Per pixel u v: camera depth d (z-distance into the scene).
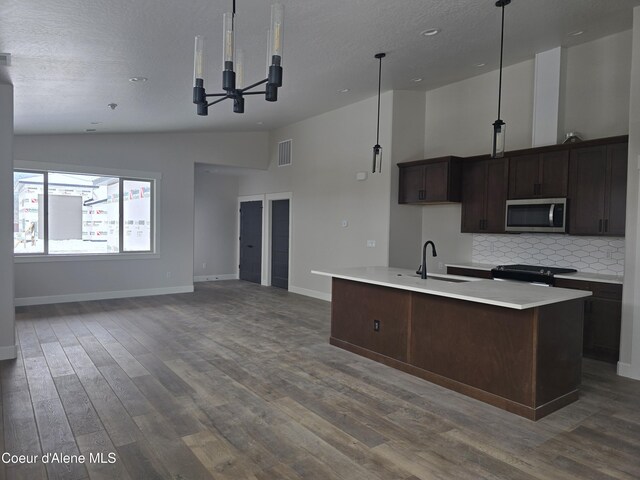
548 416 2.98
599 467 2.35
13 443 2.53
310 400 3.20
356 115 6.71
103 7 2.69
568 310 3.15
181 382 3.51
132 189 7.52
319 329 5.30
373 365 3.99
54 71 3.72
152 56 3.57
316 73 5.05
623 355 3.80
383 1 3.25
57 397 3.18
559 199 4.55
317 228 7.54
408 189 6.09
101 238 7.25
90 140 6.95
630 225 3.75
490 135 5.57
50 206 6.81
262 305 6.80
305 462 2.37
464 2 3.42
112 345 4.52
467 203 5.61
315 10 3.27
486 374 3.18
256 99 5.86
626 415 3.01
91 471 2.25
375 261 6.42
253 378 3.62
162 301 7.05
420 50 4.47
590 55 4.60
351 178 6.83
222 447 2.51
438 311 3.54
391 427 2.79
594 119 4.60
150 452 2.45
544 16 3.84
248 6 2.96
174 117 6.12
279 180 8.52
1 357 4.00
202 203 9.44
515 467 2.34
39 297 6.65
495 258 5.57
